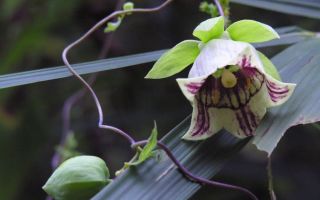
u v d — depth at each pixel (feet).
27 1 1.94
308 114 0.93
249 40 0.94
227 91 0.94
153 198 0.89
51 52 1.99
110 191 0.89
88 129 1.95
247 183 1.92
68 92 1.99
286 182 1.94
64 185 0.92
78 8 1.93
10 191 1.89
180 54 0.94
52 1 1.85
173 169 0.92
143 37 1.97
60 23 1.95
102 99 1.96
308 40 1.10
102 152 1.94
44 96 1.98
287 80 1.00
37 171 2.01
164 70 0.95
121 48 1.95
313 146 1.98
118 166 1.93
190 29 1.96
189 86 0.91
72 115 1.96
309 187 1.94
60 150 1.41
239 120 0.94
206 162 0.93
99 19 1.96
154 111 1.94
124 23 1.96
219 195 1.85
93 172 0.92
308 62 1.02
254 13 1.87
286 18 1.86
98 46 1.97
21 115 1.94
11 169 1.90
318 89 0.96
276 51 1.71
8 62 1.86
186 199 0.90
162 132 1.90
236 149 0.94
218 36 0.94
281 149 2.00
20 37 1.84
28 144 1.93
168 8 1.96
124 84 1.94
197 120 0.93
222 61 0.91
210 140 0.94
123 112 1.96
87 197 0.92
